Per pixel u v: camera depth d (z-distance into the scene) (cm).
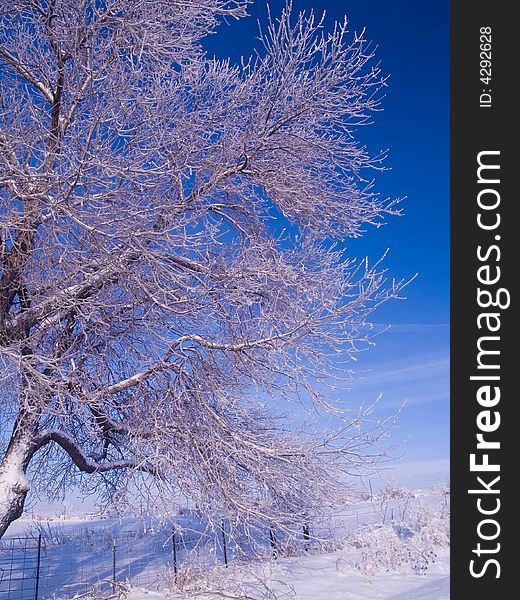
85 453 1048
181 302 771
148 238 703
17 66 868
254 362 862
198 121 915
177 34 859
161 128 778
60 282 770
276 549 848
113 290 824
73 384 785
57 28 801
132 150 762
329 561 1117
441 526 1346
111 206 696
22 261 805
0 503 784
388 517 1606
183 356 876
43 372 793
